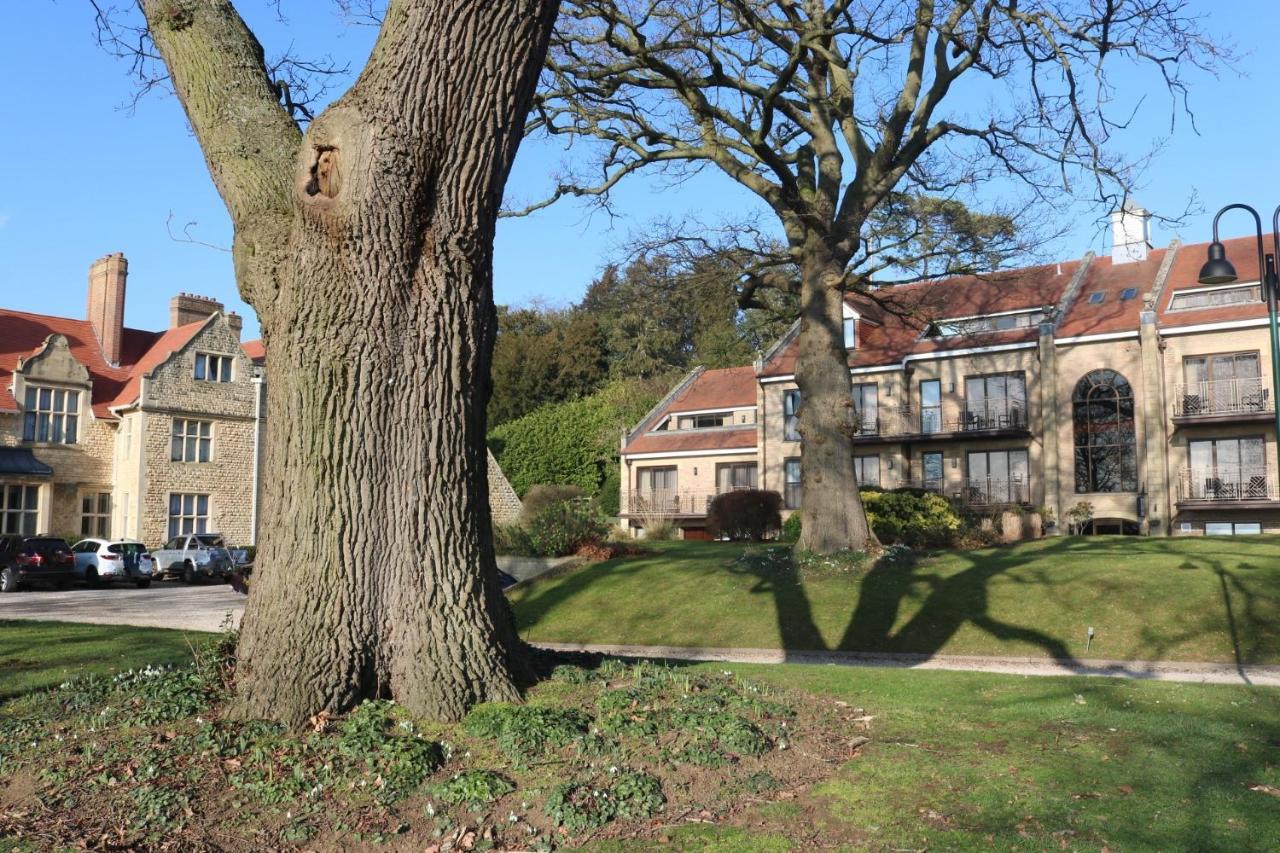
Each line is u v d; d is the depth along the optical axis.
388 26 5.79
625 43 17.97
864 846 4.64
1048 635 14.70
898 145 20.12
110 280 41.47
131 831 4.56
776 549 21.72
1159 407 32.31
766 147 18.12
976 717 7.18
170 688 6.20
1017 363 35.59
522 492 52.66
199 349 39.81
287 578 5.88
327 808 4.85
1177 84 15.21
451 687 5.91
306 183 5.82
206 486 39.66
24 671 9.33
